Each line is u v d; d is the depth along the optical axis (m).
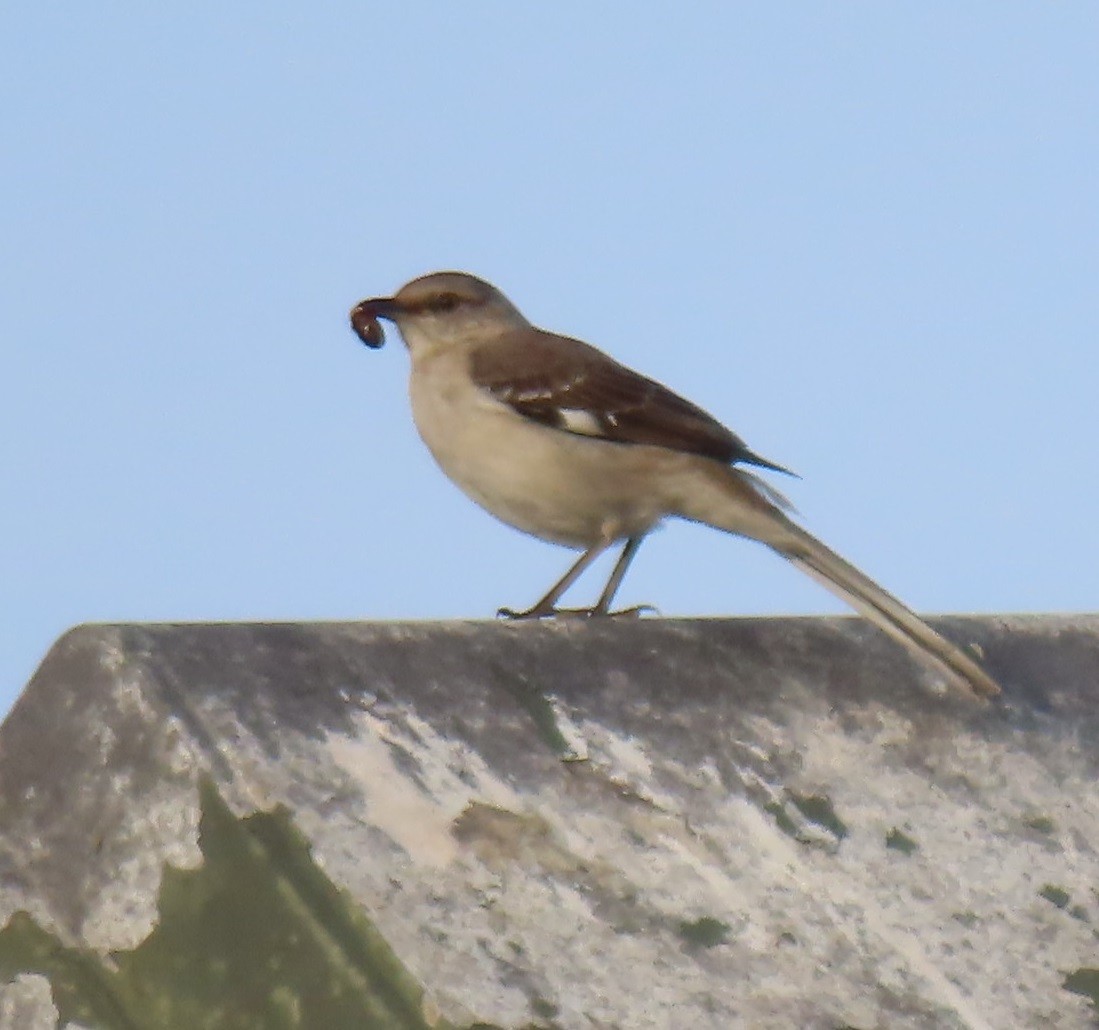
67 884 8.16
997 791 9.47
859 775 9.30
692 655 9.85
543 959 7.50
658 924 7.86
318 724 8.34
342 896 7.57
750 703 9.63
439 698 8.85
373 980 7.41
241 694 8.33
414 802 8.12
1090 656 11.08
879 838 8.84
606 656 9.61
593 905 7.87
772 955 7.87
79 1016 8.02
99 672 8.32
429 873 7.77
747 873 8.34
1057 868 8.95
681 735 9.21
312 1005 7.53
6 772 8.45
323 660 8.73
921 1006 7.77
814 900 8.27
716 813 8.69
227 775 7.93
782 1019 7.50
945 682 10.30
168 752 8.05
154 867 7.96
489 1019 7.16
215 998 7.71
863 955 7.98
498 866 7.93
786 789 9.04
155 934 7.90
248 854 7.80
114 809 8.13
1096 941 8.45
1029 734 10.06
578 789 8.58
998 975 8.07
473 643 9.34
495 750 8.63
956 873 8.71
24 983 8.16
